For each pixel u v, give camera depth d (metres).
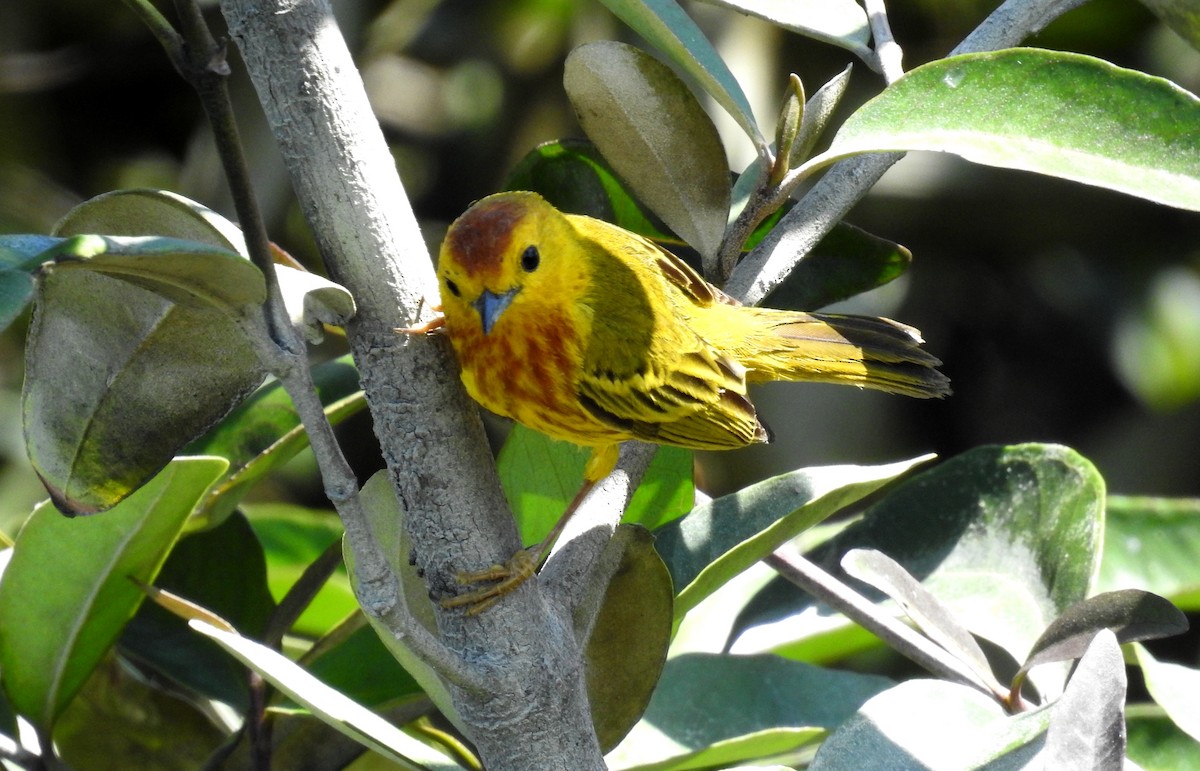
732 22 2.96
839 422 2.96
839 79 2.72
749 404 2.79
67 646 2.72
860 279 2.77
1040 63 2.70
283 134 2.68
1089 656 2.67
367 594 2.66
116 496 2.69
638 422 2.76
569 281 2.76
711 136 2.72
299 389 2.66
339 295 2.68
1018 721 2.70
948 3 3.04
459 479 2.69
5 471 2.97
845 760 2.70
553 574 2.70
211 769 2.73
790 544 2.80
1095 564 2.74
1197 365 3.15
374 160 2.68
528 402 2.76
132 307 2.68
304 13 2.68
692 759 2.72
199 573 2.76
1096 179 2.69
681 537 2.73
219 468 2.71
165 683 2.77
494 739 2.68
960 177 3.08
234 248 2.67
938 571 2.75
